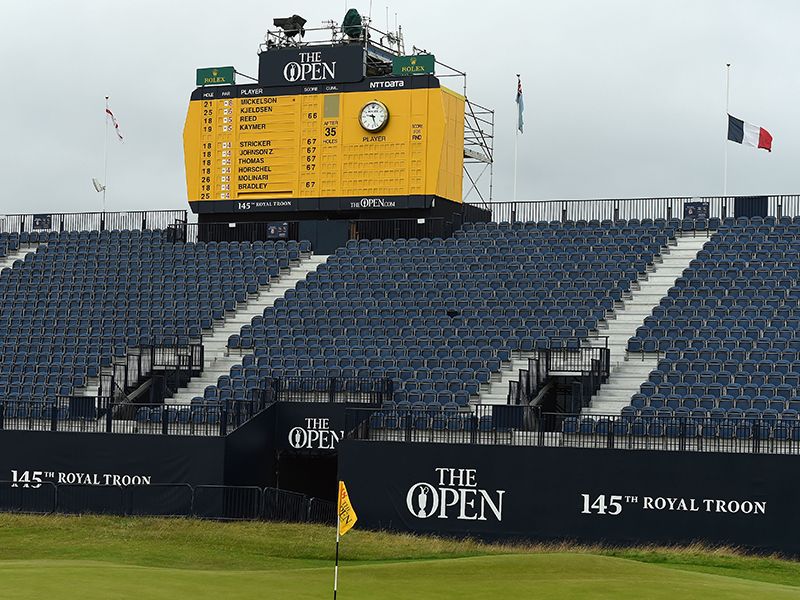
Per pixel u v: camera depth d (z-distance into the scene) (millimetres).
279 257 48250
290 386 39375
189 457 36031
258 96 48906
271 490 34875
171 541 30453
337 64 47938
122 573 22938
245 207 48875
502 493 32656
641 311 41219
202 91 49719
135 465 36375
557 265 44406
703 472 31125
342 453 34062
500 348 40062
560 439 33312
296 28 49969
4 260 52094
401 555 30000
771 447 31906
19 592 19906
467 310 42562
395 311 43438
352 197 47500
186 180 49781
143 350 42656
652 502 31484
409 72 47750
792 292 40156
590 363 36969
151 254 50031
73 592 20172
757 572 28047
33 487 36562
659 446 32500
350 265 46750
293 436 37875
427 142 46781
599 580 23547
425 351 40719
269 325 44219
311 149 48125
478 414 36906
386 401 37594
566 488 32156
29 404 39906
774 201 45812
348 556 29594
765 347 37406
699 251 43719
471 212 50031
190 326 45281
